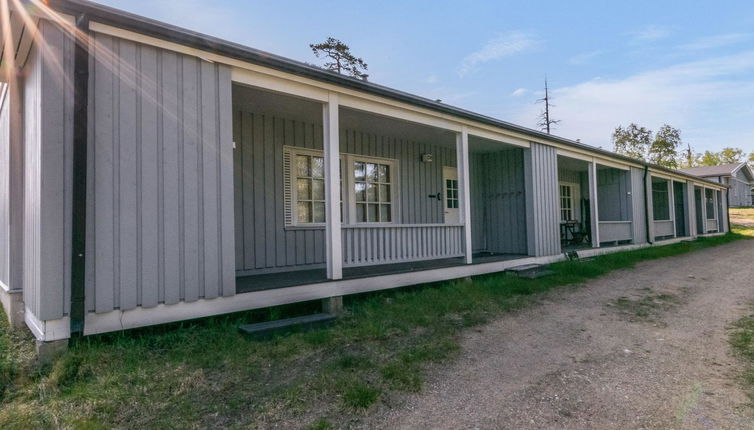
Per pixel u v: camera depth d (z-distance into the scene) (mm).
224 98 3941
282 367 3162
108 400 2527
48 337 3008
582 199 12969
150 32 3441
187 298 3619
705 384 2971
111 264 3256
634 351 3695
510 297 5711
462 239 6676
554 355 3582
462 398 2730
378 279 5230
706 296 5938
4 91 4984
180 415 2426
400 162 8172
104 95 3262
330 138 4824
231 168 3955
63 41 3123
